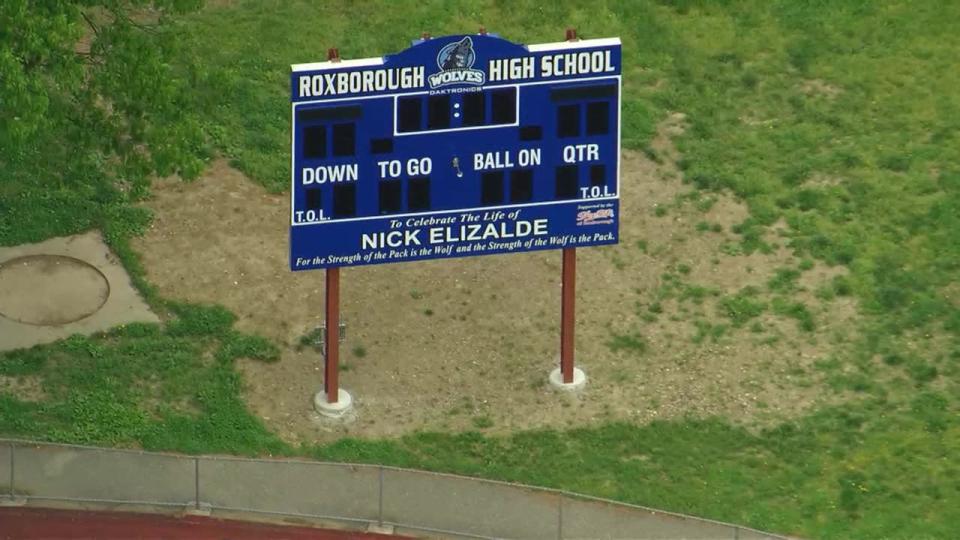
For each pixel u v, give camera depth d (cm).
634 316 5441
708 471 4894
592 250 5672
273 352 5216
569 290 5053
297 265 4803
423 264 5619
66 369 5056
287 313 5378
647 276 5584
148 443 4844
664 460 4934
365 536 4616
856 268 5594
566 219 4903
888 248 5675
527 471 4878
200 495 4688
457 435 4997
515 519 4678
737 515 4744
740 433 5025
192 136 4862
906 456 4925
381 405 5088
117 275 5447
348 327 5353
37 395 4953
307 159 4716
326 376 5006
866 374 5216
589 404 5122
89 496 4653
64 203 5659
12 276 5391
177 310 5334
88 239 5575
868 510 4762
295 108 4662
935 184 5934
